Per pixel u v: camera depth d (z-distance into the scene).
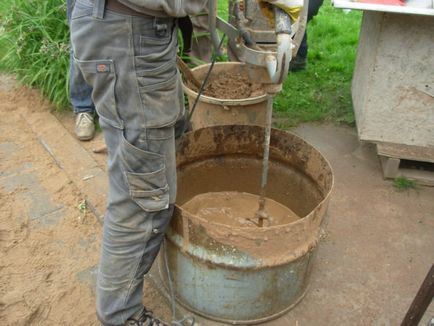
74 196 2.64
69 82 3.10
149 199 1.61
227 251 1.76
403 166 2.87
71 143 3.04
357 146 3.11
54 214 2.53
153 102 1.49
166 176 1.63
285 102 3.47
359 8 2.23
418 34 2.39
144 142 1.52
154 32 1.42
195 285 1.92
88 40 1.42
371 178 2.84
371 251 2.36
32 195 2.64
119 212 1.65
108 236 1.70
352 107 3.41
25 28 3.54
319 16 4.88
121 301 1.77
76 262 2.26
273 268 1.80
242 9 1.68
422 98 2.57
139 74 1.44
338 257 2.32
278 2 1.47
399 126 2.68
